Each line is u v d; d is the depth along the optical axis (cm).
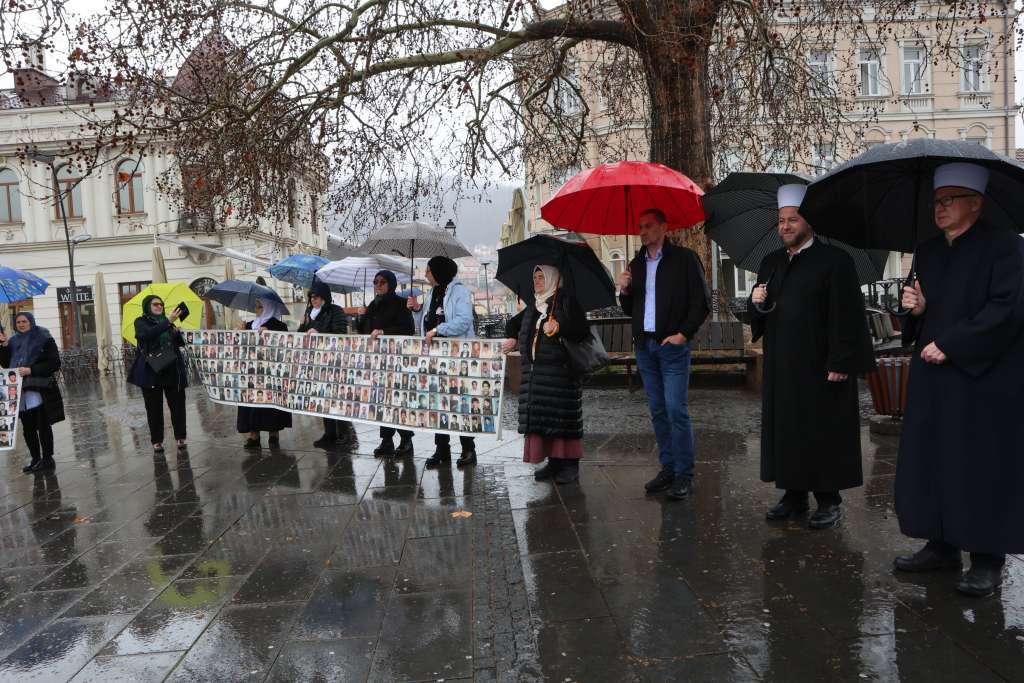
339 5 1115
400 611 347
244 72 1113
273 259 2981
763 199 491
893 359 709
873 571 362
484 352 620
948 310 333
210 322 2039
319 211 1342
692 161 1012
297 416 1060
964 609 314
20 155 1132
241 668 298
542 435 557
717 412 870
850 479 422
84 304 3064
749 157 1318
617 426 813
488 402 618
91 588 403
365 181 1298
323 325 786
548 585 367
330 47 1085
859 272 475
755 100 1188
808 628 304
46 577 426
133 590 396
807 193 361
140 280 3055
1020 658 271
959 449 325
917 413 345
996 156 308
